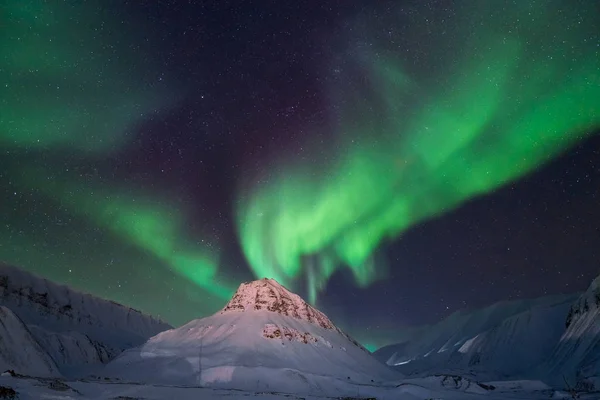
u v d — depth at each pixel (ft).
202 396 326.24
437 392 464.65
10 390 244.63
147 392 321.52
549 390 508.94
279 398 339.57
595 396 456.86
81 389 306.96
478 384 511.81
